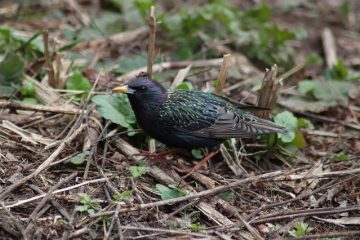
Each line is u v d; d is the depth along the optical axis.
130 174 10.49
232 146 11.68
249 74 14.82
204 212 9.78
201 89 13.31
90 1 17.67
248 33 15.98
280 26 18.25
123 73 13.80
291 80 15.10
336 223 9.97
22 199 9.50
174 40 15.68
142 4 15.58
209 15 16.08
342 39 18.08
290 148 12.05
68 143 10.72
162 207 9.83
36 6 16.86
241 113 11.09
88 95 11.91
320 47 17.47
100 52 14.95
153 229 9.08
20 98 12.30
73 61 13.31
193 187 10.66
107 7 17.62
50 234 8.87
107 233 8.81
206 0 18.38
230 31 15.98
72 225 9.05
